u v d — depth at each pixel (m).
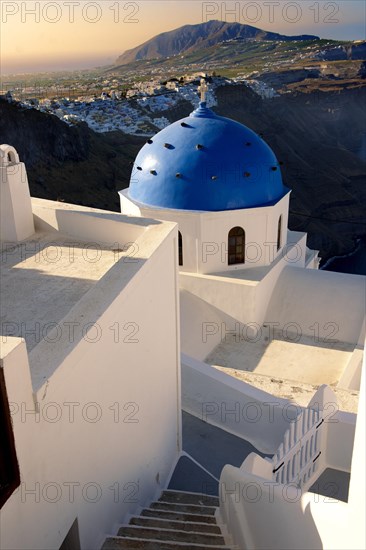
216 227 12.82
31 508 4.06
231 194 12.68
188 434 9.52
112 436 5.68
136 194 13.47
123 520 6.25
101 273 6.43
